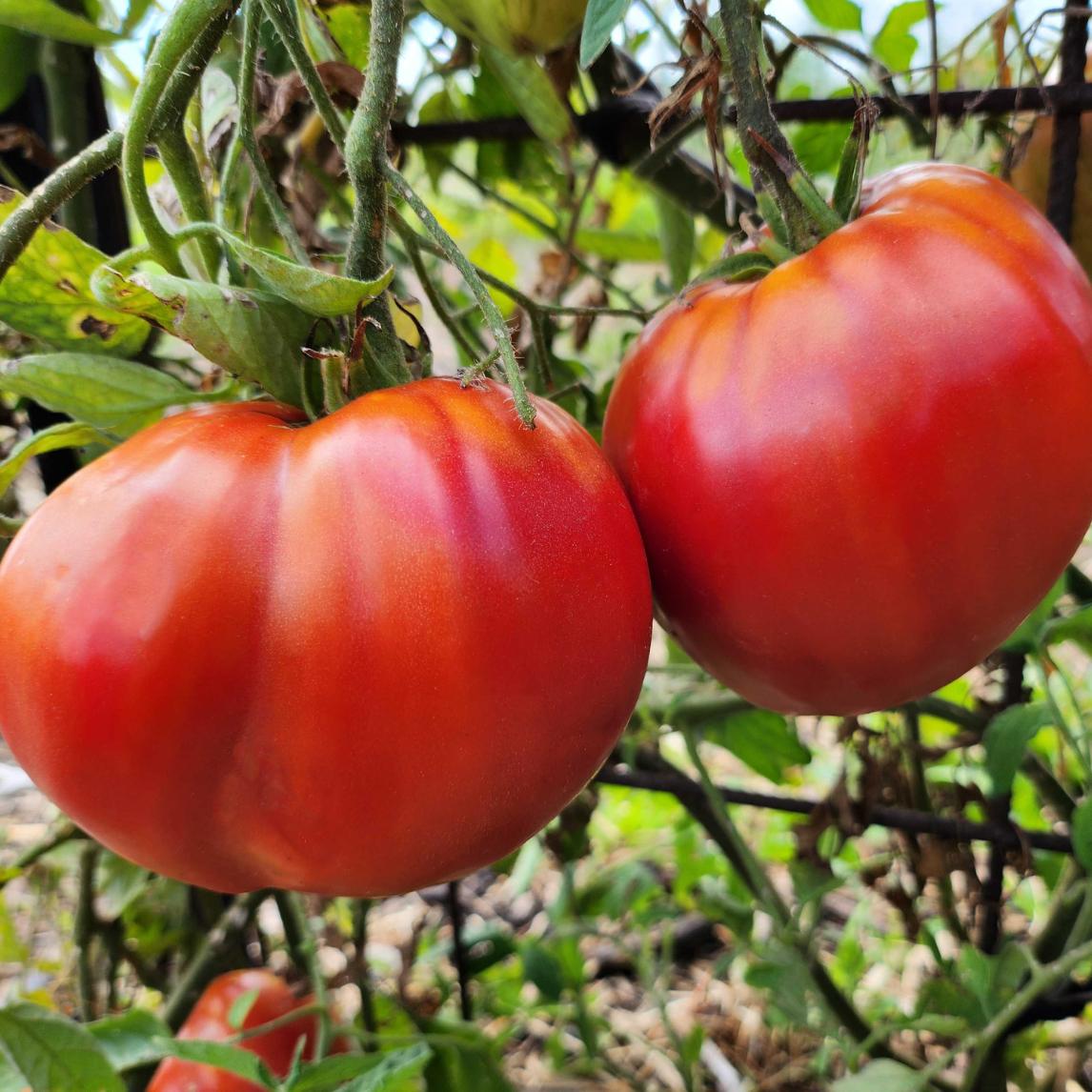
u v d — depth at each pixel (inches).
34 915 16.8
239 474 6.8
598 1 7.0
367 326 7.6
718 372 7.9
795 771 25.3
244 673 6.5
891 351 7.4
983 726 14.2
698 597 8.3
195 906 15.7
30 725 6.8
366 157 7.2
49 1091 9.4
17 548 7.0
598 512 7.2
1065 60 11.5
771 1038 20.6
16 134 12.3
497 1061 15.2
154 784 6.7
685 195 13.5
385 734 6.4
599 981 23.5
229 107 10.5
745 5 8.3
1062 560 8.2
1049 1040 16.8
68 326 9.6
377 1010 17.0
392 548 6.4
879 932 20.3
